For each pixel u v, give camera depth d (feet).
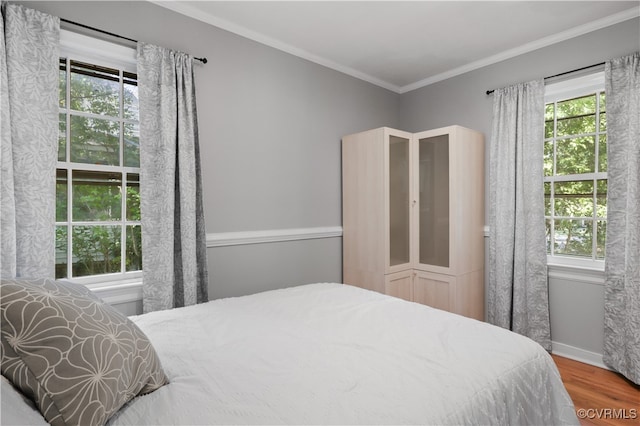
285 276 9.97
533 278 9.58
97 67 7.29
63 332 2.81
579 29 8.86
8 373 2.67
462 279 10.10
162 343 4.61
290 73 10.05
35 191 6.06
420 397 3.28
